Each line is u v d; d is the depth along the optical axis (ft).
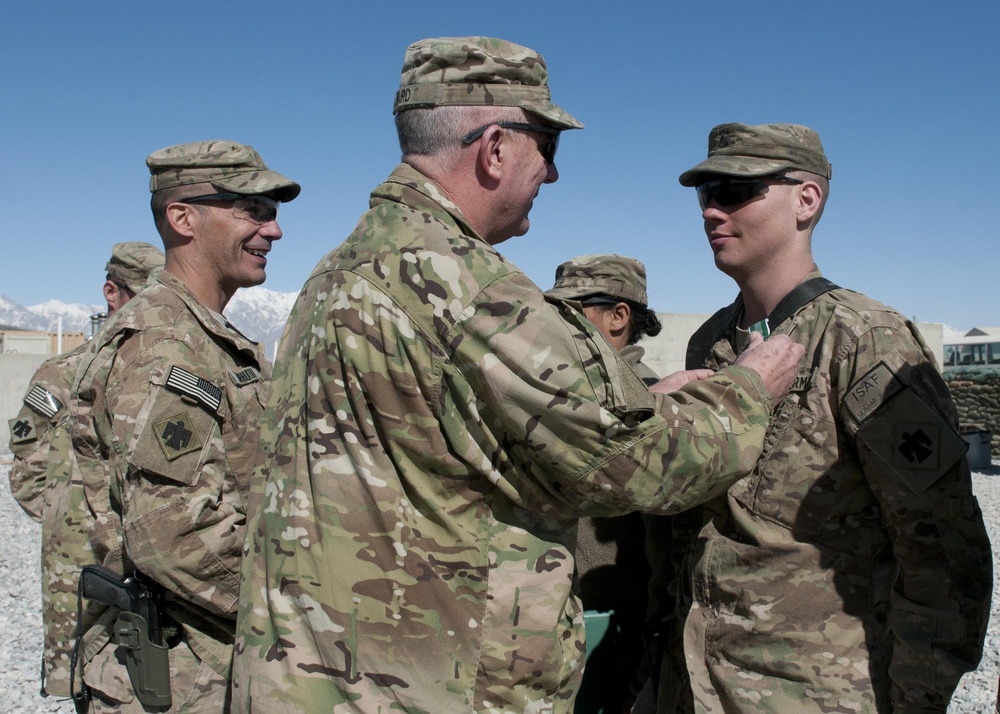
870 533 6.22
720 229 6.93
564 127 5.31
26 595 19.54
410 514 4.59
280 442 4.97
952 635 5.71
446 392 4.53
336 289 4.81
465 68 5.02
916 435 5.74
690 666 6.56
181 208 8.43
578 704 8.19
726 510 6.57
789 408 6.38
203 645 7.33
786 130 6.79
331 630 4.53
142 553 6.86
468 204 5.16
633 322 10.86
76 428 7.75
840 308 6.32
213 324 7.89
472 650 4.64
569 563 5.00
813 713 6.06
